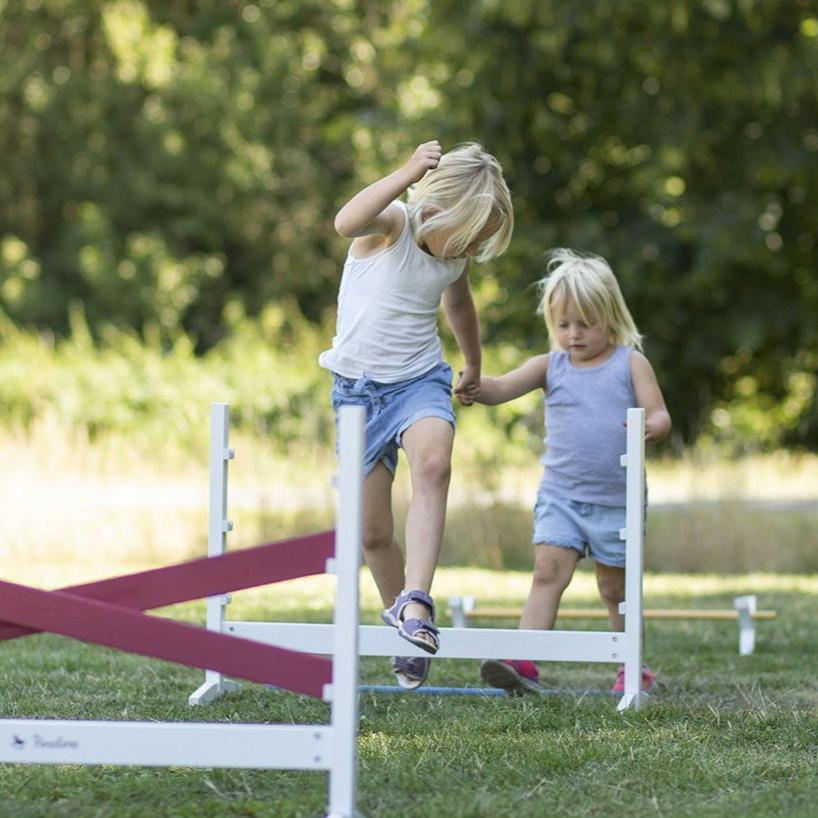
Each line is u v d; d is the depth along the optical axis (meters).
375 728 11.69
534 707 12.71
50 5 67.81
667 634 19.98
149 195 69.38
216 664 8.60
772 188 50.84
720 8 44.88
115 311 67.25
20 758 8.52
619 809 8.98
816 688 14.59
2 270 66.69
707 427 57.19
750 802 9.15
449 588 25.64
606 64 48.53
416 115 58.06
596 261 14.43
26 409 44.31
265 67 69.94
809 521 32.09
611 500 14.02
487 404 14.23
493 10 48.03
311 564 8.77
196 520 31.64
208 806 8.89
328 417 44.91
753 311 54.25
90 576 26.08
